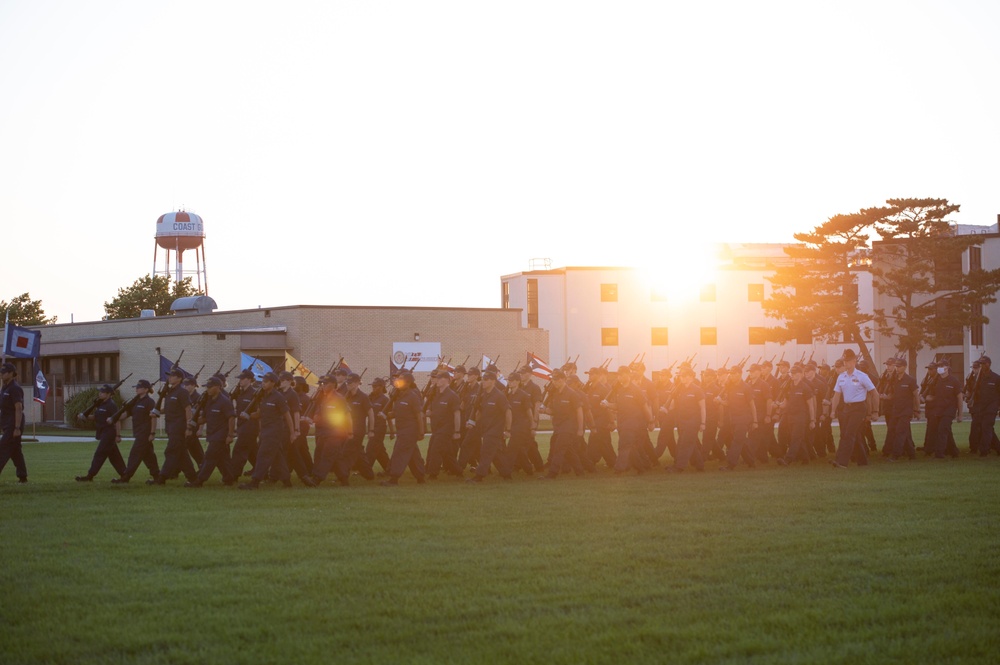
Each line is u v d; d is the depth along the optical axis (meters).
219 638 8.53
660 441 24.47
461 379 24.25
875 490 18.27
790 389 24.45
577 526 14.18
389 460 22.41
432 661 7.81
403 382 20.61
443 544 12.76
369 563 11.55
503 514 15.52
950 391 25.66
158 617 9.21
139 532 13.88
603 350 81.44
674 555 11.88
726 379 24.34
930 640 8.23
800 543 12.59
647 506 16.30
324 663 7.79
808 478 20.77
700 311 82.94
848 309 68.81
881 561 11.44
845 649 8.04
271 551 12.34
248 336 54.47
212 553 12.23
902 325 67.75
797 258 71.50
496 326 61.72
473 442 22.08
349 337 57.25
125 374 56.91
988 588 10.10
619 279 81.81
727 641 8.34
